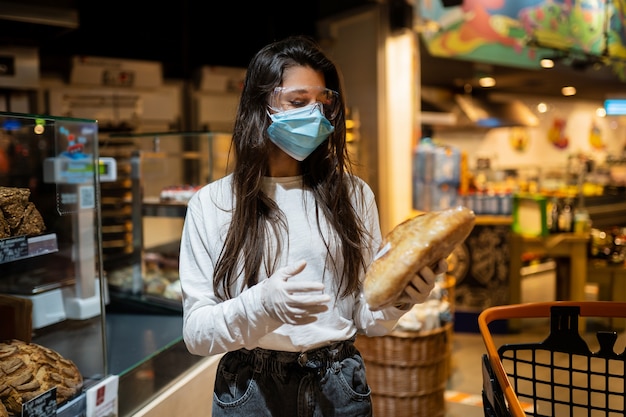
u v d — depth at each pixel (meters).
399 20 4.54
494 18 5.12
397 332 2.76
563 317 1.37
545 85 7.52
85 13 3.95
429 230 1.06
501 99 8.33
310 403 1.21
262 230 1.21
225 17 4.82
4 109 3.59
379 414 2.83
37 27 3.13
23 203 1.58
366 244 1.32
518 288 4.56
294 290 1.00
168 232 2.85
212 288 1.24
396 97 4.72
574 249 4.52
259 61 1.22
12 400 1.37
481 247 4.56
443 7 4.58
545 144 9.47
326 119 1.19
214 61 4.82
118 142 3.00
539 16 5.47
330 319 1.24
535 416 1.39
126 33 4.21
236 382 1.23
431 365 2.81
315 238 1.24
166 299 2.57
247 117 1.23
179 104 4.63
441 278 3.26
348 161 1.36
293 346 1.20
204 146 3.13
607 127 10.77
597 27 6.08
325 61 1.24
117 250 2.71
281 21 5.06
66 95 3.88
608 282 4.68
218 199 1.27
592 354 1.36
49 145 1.72
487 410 1.20
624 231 5.64
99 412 1.62
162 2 4.41
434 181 4.48
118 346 2.07
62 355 1.72
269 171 1.29
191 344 1.16
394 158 4.72
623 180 9.93
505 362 3.55
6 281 1.72
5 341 1.57
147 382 1.90
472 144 8.52
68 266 1.73
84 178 1.78
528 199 4.57
